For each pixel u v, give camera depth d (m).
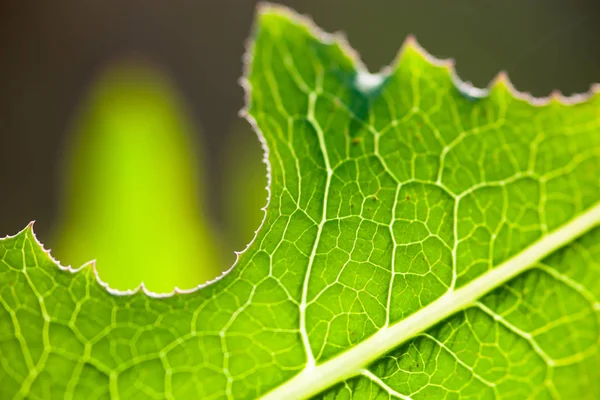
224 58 0.58
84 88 0.55
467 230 0.21
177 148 0.28
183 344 0.20
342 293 0.21
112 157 0.28
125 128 0.28
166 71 0.57
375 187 0.21
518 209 0.21
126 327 0.20
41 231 0.47
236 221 0.29
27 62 0.54
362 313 0.21
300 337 0.20
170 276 0.28
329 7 0.62
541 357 0.21
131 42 0.57
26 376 0.20
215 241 0.29
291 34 0.21
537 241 0.21
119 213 0.28
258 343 0.20
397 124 0.21
